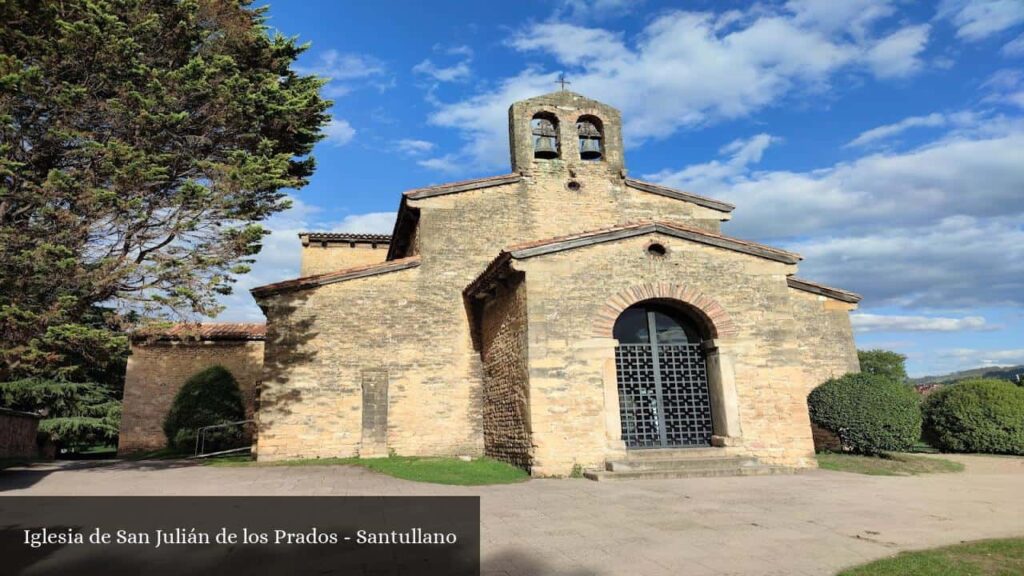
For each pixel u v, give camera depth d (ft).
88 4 37.24
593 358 42.93
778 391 45.32
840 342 60.70
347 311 54.34
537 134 62.39
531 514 27.73
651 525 25.43
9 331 37.09
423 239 57.52
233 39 46.96
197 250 43.11
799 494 33.06
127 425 73.15
